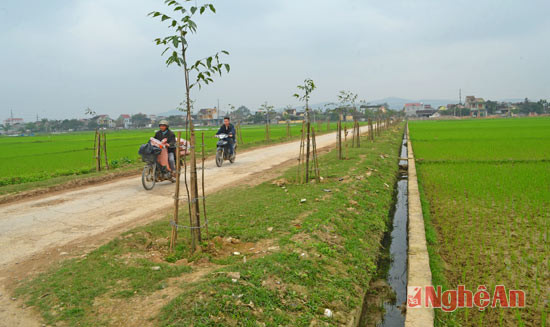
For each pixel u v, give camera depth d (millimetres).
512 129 42375
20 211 8281
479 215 8031
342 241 6113
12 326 3469
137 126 145375
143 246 5625
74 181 11742
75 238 6242
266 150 22328
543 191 9898
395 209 9609
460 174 13023
